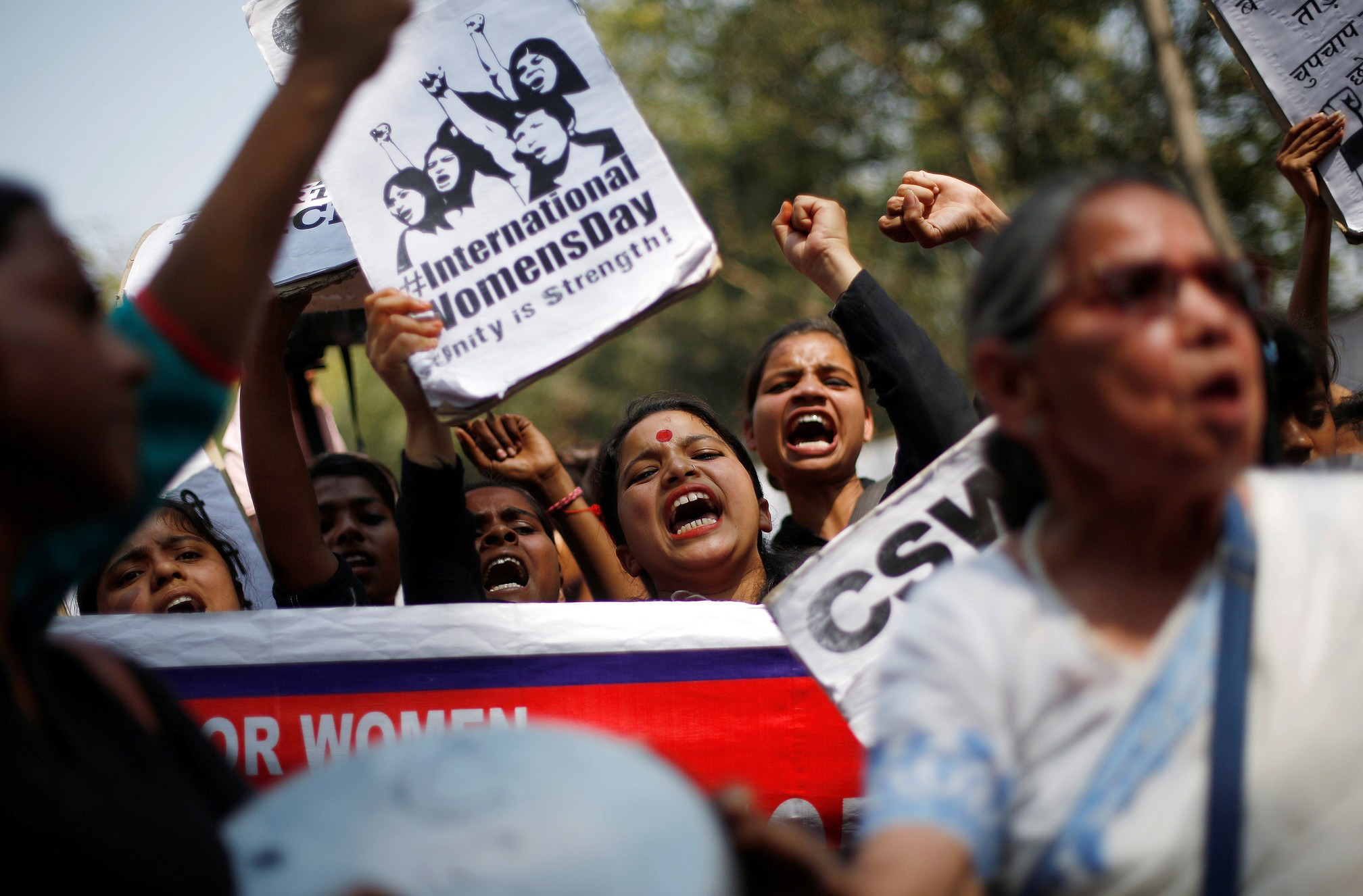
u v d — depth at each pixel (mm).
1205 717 1032
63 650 1167
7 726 972
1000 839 1037
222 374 1222
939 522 1903
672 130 14977
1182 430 1027
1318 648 1051
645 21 15219
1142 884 1010
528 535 3281
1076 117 11273
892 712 1068
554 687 2262
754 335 15883
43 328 973
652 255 2145
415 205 2213
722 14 14586
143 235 2699
